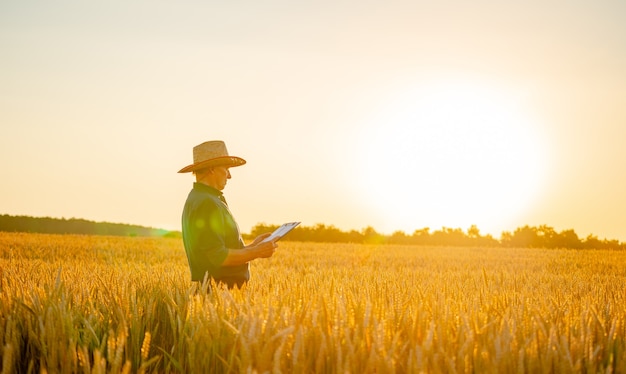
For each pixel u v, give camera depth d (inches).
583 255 1008.2
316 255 906.7
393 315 160.9
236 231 243.4
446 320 157.2
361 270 528.1
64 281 237.0
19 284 233.5
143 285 243.3
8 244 1041.5
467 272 510.0
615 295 266.7
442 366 135.5
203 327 161.9
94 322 183.3
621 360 145.6
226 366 152.9
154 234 2716.5
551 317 171.2
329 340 143.5
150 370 173.2
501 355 132.8
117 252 885.2
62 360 154.3
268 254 228.4
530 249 1284.4
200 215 231.1
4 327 179.9
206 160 238.7
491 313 180.7
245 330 149.3
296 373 131.5
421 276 446.9
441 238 2299.5
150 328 189.6
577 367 134.5
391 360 126.9
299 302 179.8
